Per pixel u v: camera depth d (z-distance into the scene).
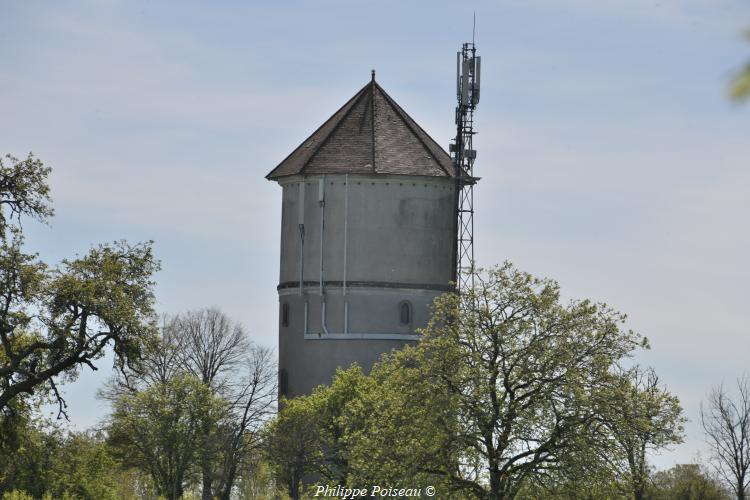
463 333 157.00
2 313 165.50
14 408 174.75
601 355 153.62
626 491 150.62
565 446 147.62
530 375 151.88
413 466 149.88
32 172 169.38
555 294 157.50
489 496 148.75
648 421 151.12
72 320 166.50
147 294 172.62
